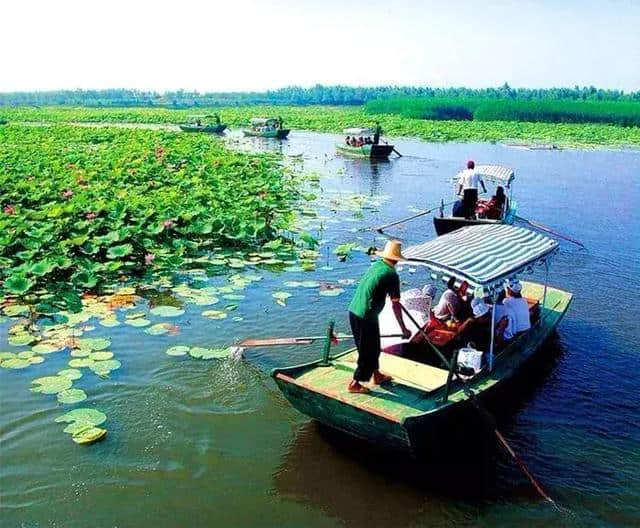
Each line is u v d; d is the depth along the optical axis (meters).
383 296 6.69
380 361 7.39
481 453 7.06
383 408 6.38
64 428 7.04
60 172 20.34
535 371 8.96
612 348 9.78
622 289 12.68
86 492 6.09
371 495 6.26
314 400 6.66
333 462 6.74
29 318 9.83
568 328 10.55
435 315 8.20
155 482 6.28
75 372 8.17
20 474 6.29
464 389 6.92
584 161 36.78
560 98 132.12
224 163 25.02
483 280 7.21
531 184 27.17
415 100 88.44
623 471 6.77
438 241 8.73
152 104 153.25
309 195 21.00
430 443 6.54
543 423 7.65
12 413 7.25
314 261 13.69
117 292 11.14
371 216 19.05
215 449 6.87
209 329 9.78
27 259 11.61
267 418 7.51
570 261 14.77
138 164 22.92
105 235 13.01
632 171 32.41
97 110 98.25
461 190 16.92
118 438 6.95
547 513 6.09
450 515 6.02
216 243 14.55
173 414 7.48
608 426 7.62
